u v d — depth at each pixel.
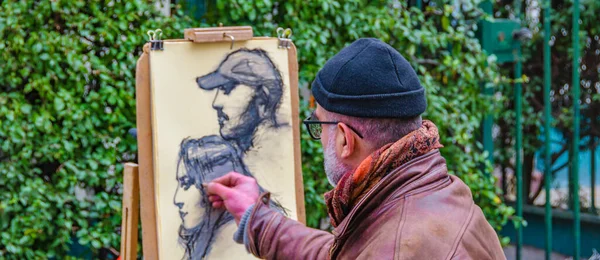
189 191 2.20
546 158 4.11
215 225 2.24
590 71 4.87
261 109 2.33
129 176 2.23
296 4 3.56
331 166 1.77
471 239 1.62
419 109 1.71
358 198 1.72
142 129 2.15
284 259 1.95
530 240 5.08
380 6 3.86
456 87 4.00
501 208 4.05
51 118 3.21
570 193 4.96
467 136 3.89
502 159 5.07
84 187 3.38
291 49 2.40
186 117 2.19
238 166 2.28
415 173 1.68
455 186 1.72
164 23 3.43
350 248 1.70
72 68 3.27
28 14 3.24
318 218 3.67
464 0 4.02
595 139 4.89
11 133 3.14
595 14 4.77
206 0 3.57
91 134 3.29
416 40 3.81
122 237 2.29
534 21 4.88
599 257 2.45
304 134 3.56
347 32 3.73
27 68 3.22
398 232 1.60
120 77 3.39
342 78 1.71
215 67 2.25
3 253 3.22
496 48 4.14
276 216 2.00
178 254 2.18
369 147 1.71
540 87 4.94
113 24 3.31
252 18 3.46
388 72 1.70
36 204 3.17
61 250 3.34
